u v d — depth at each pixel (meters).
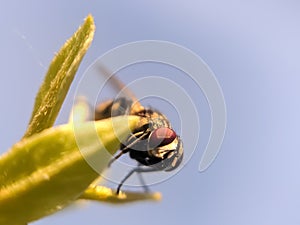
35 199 0.05
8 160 0.05
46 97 0.05
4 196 0.05
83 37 0.05
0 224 0.05
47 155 0.05
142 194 0.06
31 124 0.05
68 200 0.05
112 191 0.05
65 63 0.05
